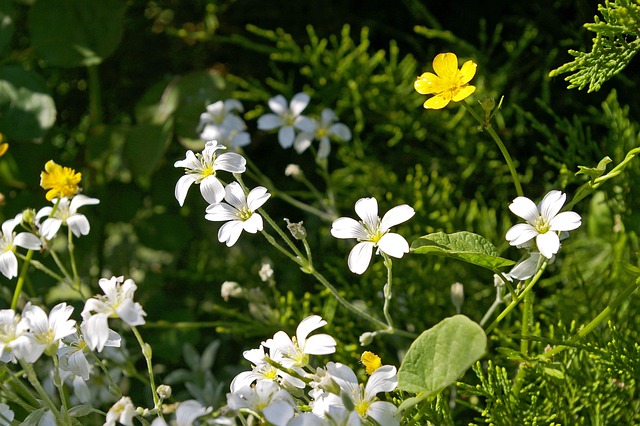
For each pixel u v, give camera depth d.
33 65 0.70
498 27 0.67
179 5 0.71
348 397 0.48
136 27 0.71
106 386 0.60
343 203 0.67
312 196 0.66
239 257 0.68
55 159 0.67
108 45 0.65
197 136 0.65
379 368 0.50
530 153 0.67
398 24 0.71
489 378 0.52
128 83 0.73
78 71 0.71
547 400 0.54
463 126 0.67
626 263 0.52
